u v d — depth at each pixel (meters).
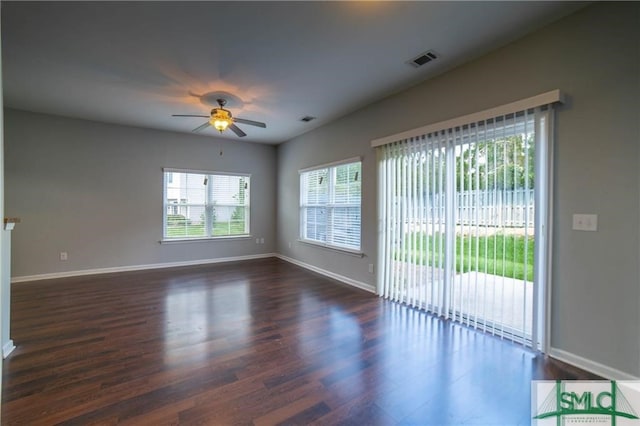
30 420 1.62
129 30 2.36
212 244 5.95
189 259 5.71
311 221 5.43
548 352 2.31
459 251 2.91
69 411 1.69
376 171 3.84
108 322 2.93
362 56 2.77
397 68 2.99
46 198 4.51
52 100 3.87
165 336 2.63
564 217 2.23
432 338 2.61
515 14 2.19
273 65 2.93
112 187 4.98
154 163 5.33
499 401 1.81
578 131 2.16
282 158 6.38
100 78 3.21
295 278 4.71
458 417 1.68
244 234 6.30
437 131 3.08
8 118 4.23
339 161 4.58
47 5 2.06
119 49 2.64
